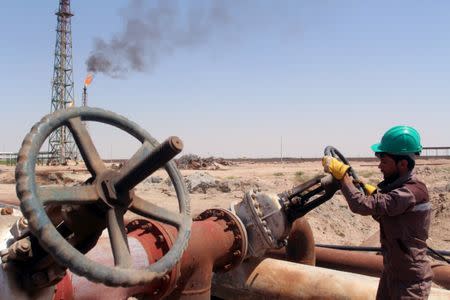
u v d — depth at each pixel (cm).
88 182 265
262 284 531
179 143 251
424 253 368
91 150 268
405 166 376
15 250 257
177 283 429
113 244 258
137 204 278
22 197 229
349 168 382
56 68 6181
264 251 506
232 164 7631
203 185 2256
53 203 243
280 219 497
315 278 509
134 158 284
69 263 231
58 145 5531
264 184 2369
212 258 450
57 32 6194
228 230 473
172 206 1675
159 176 3053
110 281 244
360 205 364
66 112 265
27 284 266
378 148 388
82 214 257
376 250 679
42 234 227
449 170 3347
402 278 365
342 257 673
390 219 367
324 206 1370
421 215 365
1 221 316
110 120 292
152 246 373
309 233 605
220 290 561
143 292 385
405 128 381
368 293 476
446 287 607
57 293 310
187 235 304
